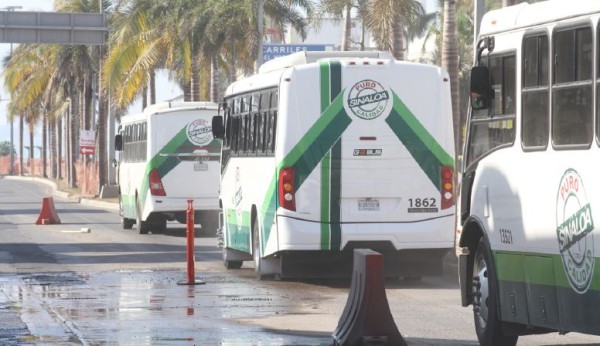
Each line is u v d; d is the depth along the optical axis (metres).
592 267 15.11
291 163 27.95
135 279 30.94
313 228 27.89
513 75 17.58
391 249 28.16
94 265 35.38
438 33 113.19
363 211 28.08
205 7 76.69
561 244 16.00
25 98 132.62
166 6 79.88
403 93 28.23
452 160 28.45
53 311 24.03
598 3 15.21
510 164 17.53
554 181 16.22
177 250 41.53
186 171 49.53
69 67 114.81
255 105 30.88
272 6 75.19
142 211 50.84
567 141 15.90
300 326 21.56
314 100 28.05
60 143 167.12
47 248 42.56
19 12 67.56
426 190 28.25
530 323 17.00
